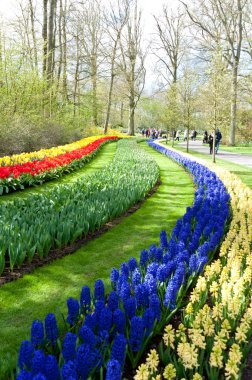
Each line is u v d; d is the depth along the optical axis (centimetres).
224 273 374
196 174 1141
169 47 4134
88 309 316
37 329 257
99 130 3988
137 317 266
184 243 461
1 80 1620
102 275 457
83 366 226
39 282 430
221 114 1648
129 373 270
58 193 730
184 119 2394
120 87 4381
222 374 265
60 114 2380
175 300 342
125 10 3838
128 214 759
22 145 1547
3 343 310
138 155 1658
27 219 532
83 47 3572
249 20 3052
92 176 970
